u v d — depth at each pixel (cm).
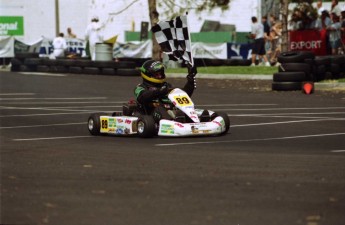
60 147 2823
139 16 8700
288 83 5153
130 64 6862
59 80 6519
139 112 3222
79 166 2323
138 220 1633
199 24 8256
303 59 5191
